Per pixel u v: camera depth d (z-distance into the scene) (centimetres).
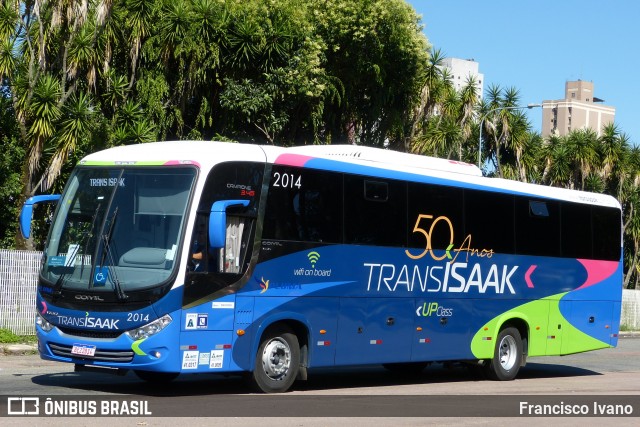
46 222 2489
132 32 2630
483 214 1772
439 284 1670
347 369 2008
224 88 2997
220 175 1303
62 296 1280
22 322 2191
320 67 3309
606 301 2072
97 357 1249
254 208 1348
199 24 2811
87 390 1352
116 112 2608
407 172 1620
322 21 3347
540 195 1912
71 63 2436
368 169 1542
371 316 1534
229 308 1305
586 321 2019
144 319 1227
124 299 1237
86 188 1330
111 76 2623
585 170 4900
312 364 1433
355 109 3556
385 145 3891
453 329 1706
